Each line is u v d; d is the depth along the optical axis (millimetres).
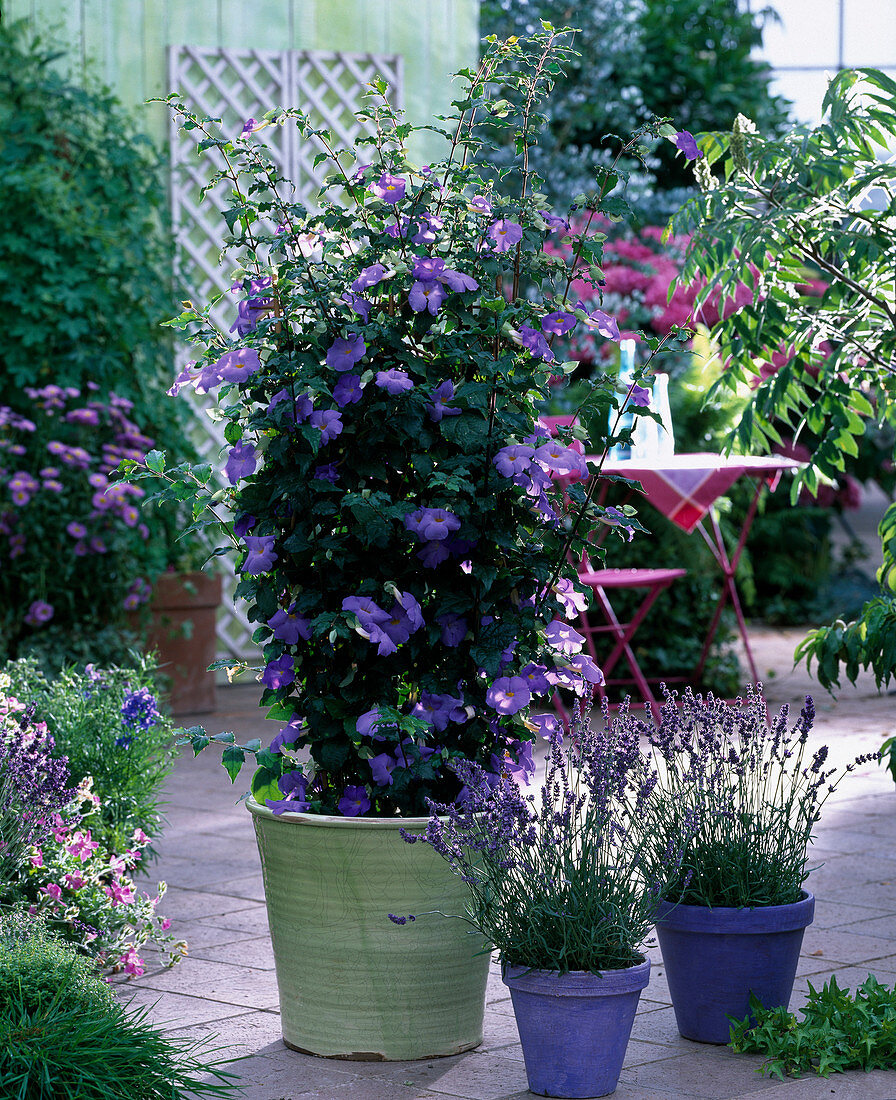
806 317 3662
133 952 3420
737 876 2961
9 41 7215
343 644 2994
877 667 3545
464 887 2898
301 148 8078
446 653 3023
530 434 2973
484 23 10820
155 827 3967
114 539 6391
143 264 7129
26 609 6438
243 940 3738
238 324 3084
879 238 3414
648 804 3021
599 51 11000
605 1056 2693
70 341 6957
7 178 6738
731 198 3533
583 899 2719
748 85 12250
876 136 3637
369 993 2891
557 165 10469
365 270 2949
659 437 5859
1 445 6348
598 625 7094
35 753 3396
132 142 7203
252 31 7969
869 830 4836
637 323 8555
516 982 2695
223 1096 2672
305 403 2900
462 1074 2844
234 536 3080
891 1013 2891
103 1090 2439
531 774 3078
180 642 6891
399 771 2879
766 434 3881
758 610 10477
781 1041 2838
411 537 2947
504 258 3061
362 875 2852
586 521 3074
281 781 3047
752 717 3125
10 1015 2598
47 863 3436
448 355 2926
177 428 7273
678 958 3004
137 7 7703
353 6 8203
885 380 3746
